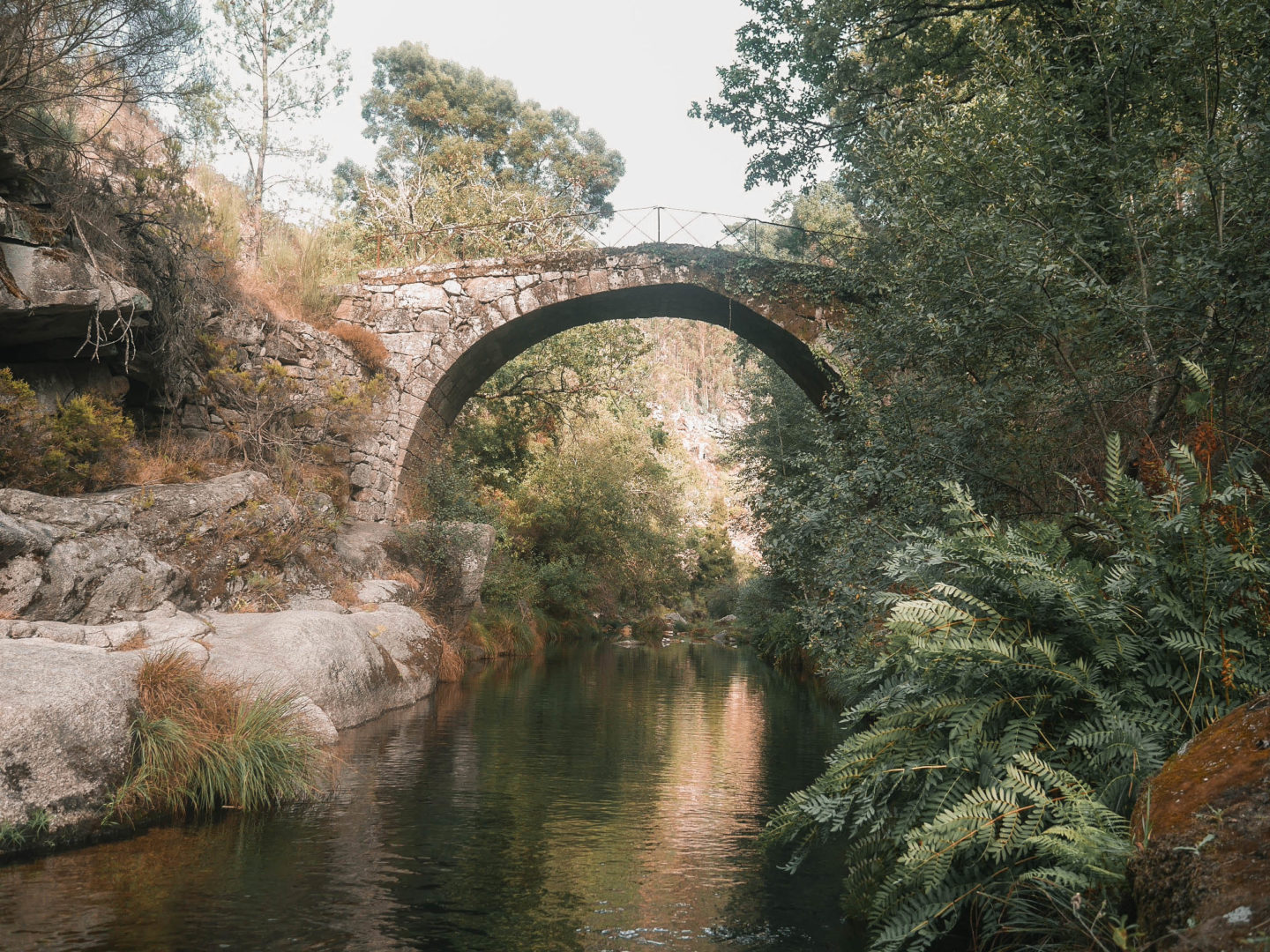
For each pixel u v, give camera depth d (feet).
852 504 28.58
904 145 29.35
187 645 25.98
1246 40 21.33
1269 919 6.78
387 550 50.34
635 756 28.99
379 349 56.59
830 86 45.14
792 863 14.08
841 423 31.96
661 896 15.37
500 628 72.95
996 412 24.95
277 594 36.04
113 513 28.86
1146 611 12.18
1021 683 12.07
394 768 25.53
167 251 38.04
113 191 35.88
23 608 24.21
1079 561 13.06
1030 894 10.50
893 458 27.89
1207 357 20.29
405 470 58.23
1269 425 19.04
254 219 56.70
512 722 35.42
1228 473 12.97
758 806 22.47
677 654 84.74
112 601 26.89
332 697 30.30
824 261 58.65
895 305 28.48
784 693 50.21
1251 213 20.45
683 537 151.94
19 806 16.22
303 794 21.54
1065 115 23.66
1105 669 11.96
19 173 29.30
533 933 13.44
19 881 14.58
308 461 49.52
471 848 17.88
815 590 33.65
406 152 139.54
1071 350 24.84
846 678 28.58
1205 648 10.89
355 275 61.62
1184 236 21.50
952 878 11.11
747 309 56.95
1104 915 8.79
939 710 12.21
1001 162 24.32
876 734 12.78
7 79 27.43
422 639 43.57
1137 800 9.57
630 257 58.03
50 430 30.19
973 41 26.58
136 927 12.84
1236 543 11.51
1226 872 7.54
